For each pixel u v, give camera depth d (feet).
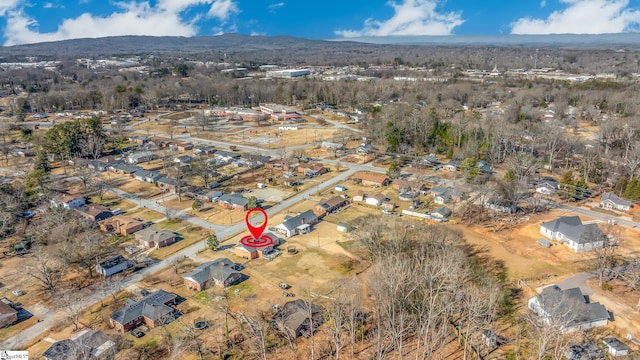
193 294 223.51
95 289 227.40
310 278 237.04
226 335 185.37
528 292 219.00
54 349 173.88
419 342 174.40
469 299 189.67
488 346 180.04
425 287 195.11
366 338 188.85
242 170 438.40
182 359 175.94
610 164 408.26
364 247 252.83
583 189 343.05
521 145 449.89
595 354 170.81
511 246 268.00
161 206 346.13
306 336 191.62
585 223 294.87
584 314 188.34
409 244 253.85
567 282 224.94
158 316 197.57
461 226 298.15
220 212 333.42
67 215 310.04
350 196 364.38
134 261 254.88
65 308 208.54
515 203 317.83
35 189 346.33
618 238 265.54
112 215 324.19
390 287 188.55
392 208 334.44
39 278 222.48
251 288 228.22
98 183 374.22
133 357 177.47
